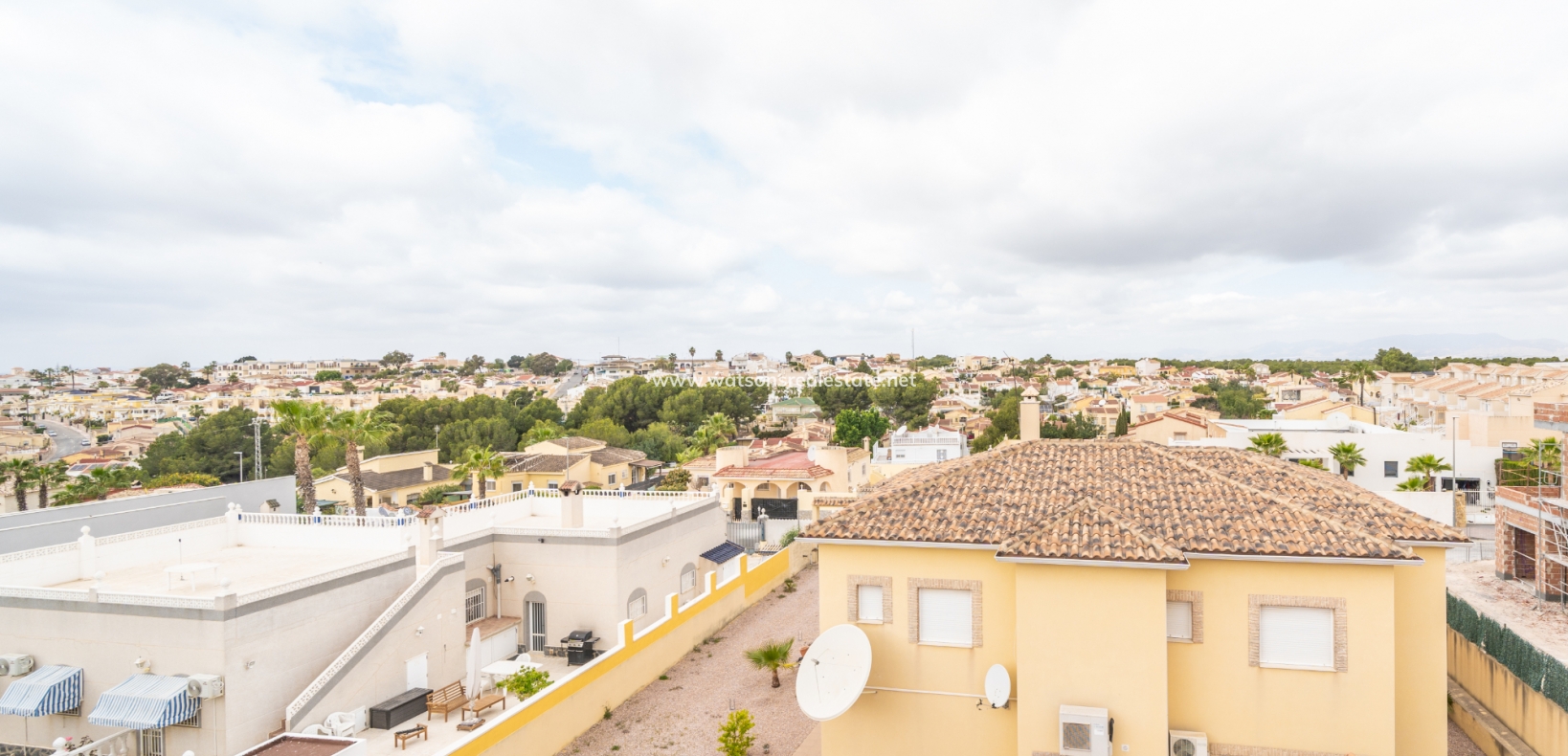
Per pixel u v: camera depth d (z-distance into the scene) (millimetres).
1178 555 15766
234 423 108250
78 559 27281
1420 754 16812
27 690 22625
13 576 25297
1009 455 22703
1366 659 15945
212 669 22328
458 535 32188
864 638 18266
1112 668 16172
